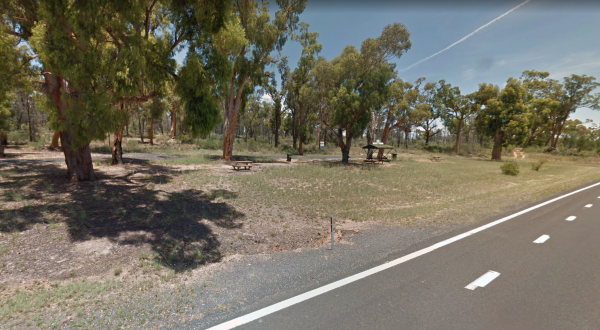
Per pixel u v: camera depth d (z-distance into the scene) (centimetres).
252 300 361
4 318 318
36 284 399
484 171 2238
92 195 876
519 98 3678
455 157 4525
